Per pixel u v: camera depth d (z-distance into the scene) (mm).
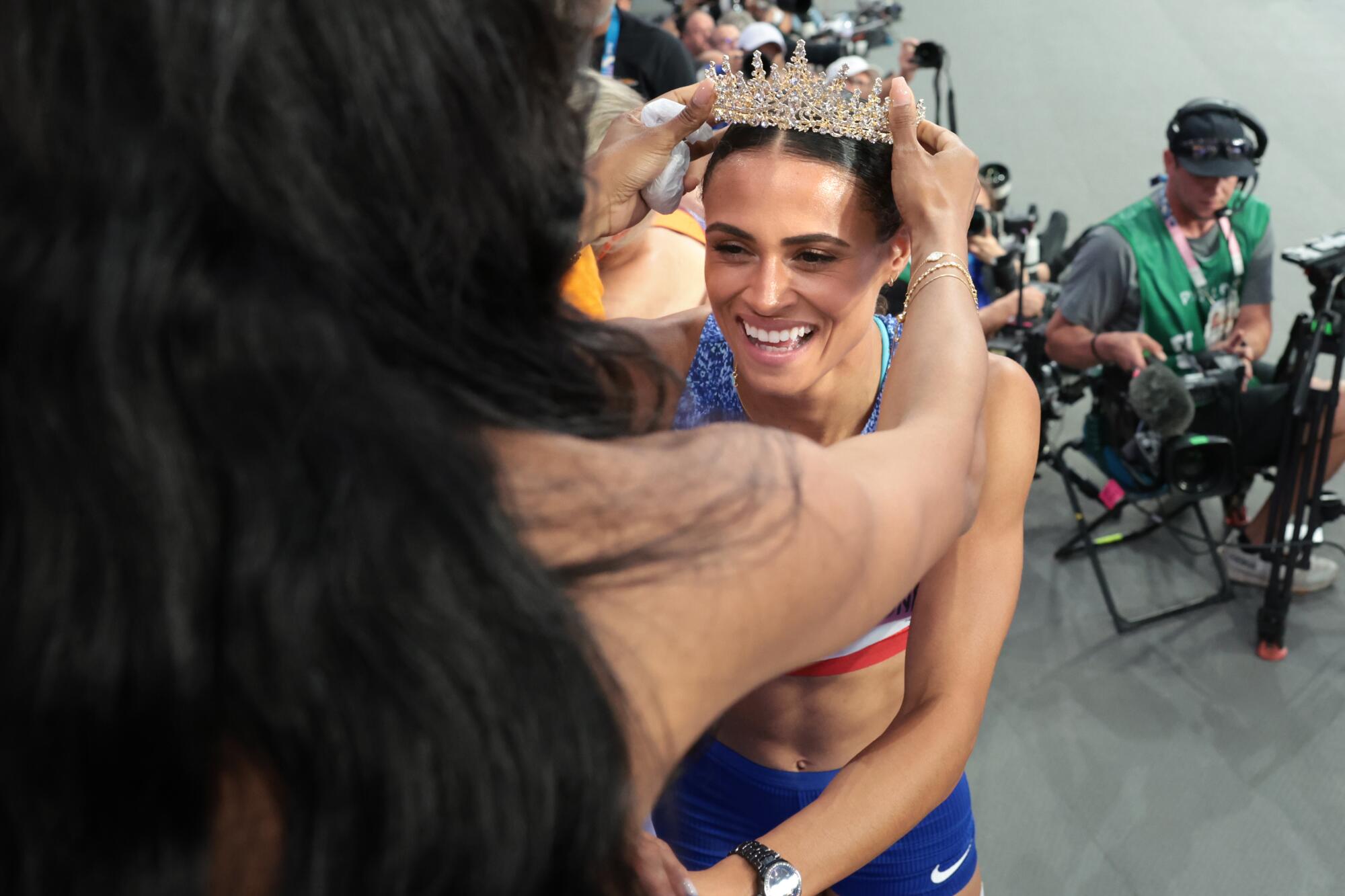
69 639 365
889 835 1022
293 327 380
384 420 396
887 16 8898
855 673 1254
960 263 798
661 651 473
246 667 380
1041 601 3084
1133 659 2842
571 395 493
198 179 366
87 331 353
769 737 1319
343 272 390
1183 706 2682
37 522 362
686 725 497
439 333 434
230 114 365
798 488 498
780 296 1007
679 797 1421
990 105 7469
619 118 1034
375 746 395
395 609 394
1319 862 2260
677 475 481
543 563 443
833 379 1111
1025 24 9148
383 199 402
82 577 364
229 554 376
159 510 362
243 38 359
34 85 348
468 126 415
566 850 449
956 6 9812
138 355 358
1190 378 2748
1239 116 2924
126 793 389
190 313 363
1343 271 2541
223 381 369
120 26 354
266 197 370
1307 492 2746
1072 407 3951
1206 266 2980
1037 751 2576
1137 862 2285
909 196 847
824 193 966
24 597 363
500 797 413
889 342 1146
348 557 388
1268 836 2324
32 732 376
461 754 404
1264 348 3115
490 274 457
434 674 398
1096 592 3102
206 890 407
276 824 432
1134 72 7945
